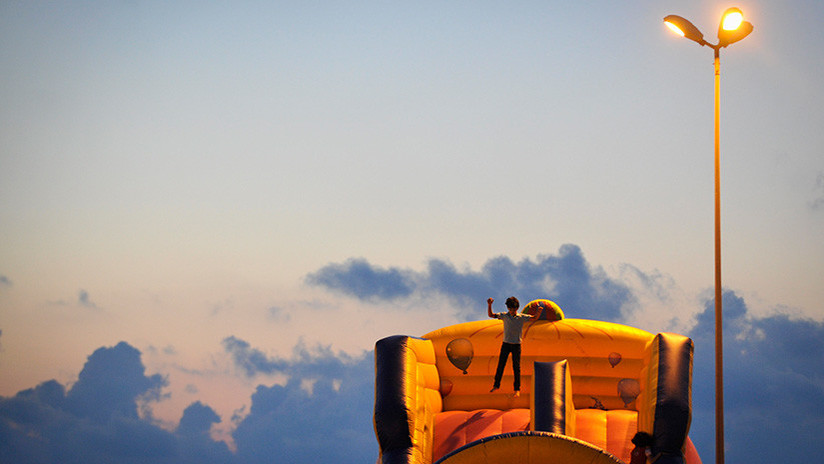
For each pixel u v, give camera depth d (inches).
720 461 616.4
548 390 566.3
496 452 491.2
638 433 530.9
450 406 656.4
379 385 571.5
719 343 633.6
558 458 489.1
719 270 643.5
